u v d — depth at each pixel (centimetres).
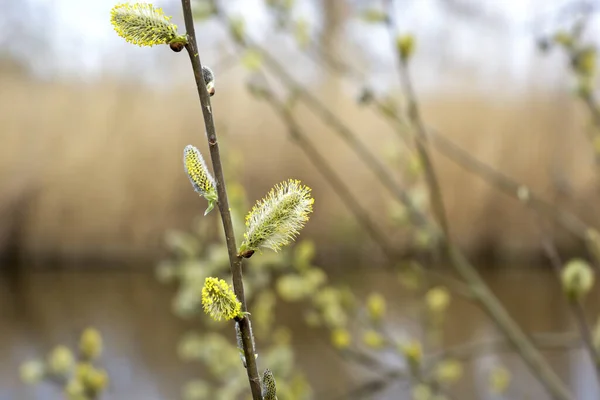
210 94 80
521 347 145
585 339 122
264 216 80
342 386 231
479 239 437
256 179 475
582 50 152
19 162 534
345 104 445
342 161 436
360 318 162
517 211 423
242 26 148
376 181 414
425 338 234
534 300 341
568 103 345
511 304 332
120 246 525
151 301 409
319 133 449
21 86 562
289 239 80
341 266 321
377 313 154
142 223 523
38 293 438
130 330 340
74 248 531
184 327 341
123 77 549
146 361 288
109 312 380
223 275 163
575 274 121
